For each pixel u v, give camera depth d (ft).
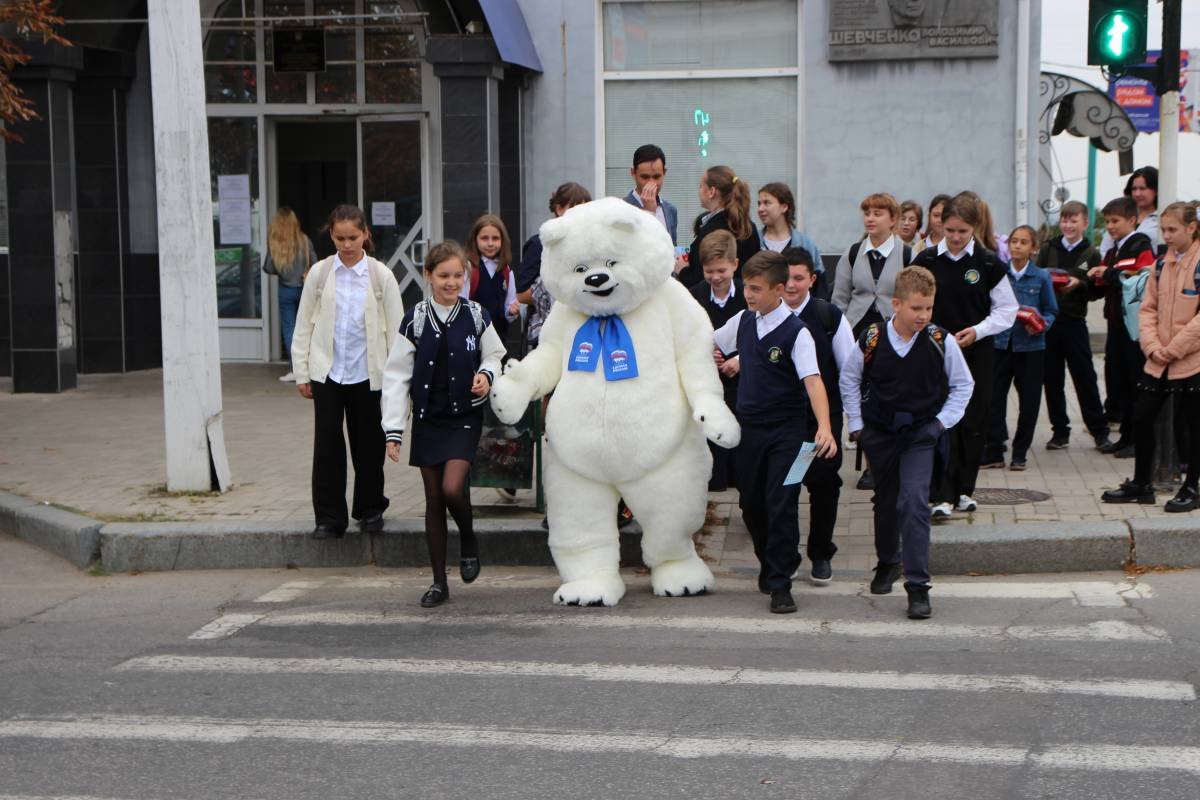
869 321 29.78
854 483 30.91
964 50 42.68
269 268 49.73
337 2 49.70
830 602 23.04
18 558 28.12
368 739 16.90
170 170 29.78
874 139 43.73
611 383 22.29
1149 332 26.53
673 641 20.88
